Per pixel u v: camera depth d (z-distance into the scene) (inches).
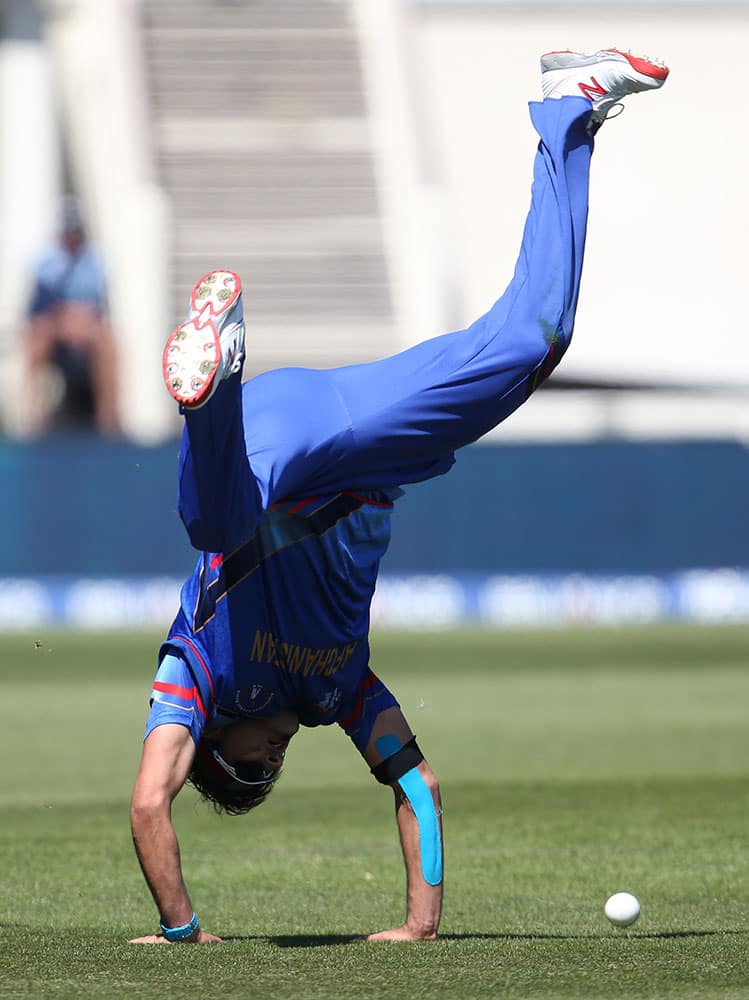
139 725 2491.4
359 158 6875.0
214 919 1039.6
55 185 6520.7
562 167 1005.8
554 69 1016.2
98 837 1422.2
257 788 919.0
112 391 5807.1
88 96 6865.2
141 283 6195.9
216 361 798.5
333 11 7283.5
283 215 6702.8
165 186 6702.8
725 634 4640.8
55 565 4881.9
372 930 992.9
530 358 961.5
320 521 880.9
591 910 1051.3
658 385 7106.3
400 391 922.1
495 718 2559.1
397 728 923.4
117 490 4889.3
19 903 1094.4
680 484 5059.1
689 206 7662.4
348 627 893.8
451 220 7170.3
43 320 5762.8
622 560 5064.0
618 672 3410.4
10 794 1744.6
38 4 6481.3
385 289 6584.6
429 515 5064.0
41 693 3034.0
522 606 5078.7
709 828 1438.2
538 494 5054.1
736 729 2384.4
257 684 871.1
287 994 712.4
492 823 1485.0
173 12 7170.3
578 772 1891.0
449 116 7746.1
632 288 7406.5
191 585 872.9
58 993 716.0
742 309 7381.9
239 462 834.2
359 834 1450.5
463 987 728.3
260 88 7027.6
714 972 762.2
